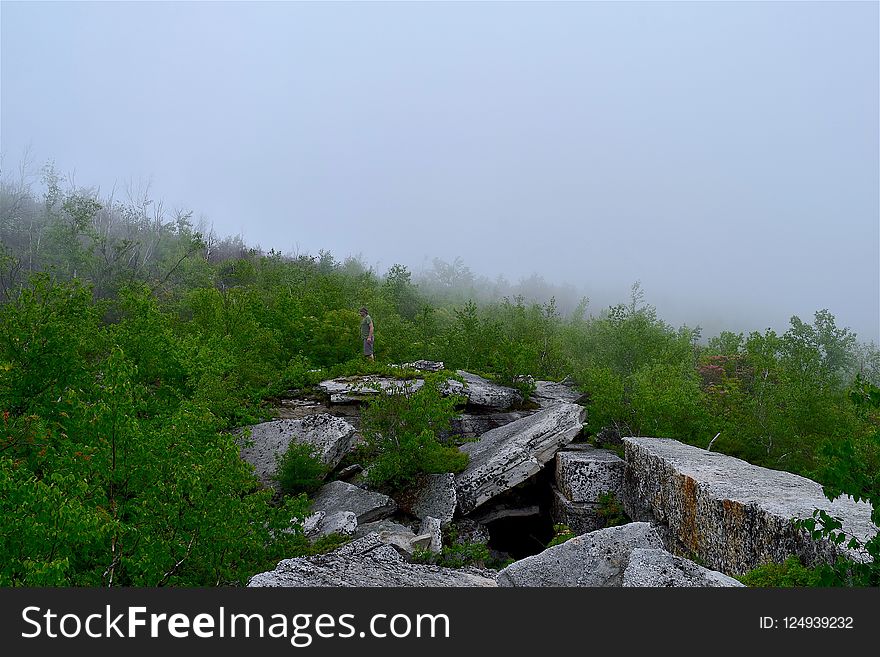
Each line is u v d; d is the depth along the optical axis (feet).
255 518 24.29
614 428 48.98
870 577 16.40
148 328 46.19
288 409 55.47
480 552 33.58
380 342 80.18
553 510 45.57
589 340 90.58
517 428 50.01
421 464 43.04
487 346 79.30
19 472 19.47
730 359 77.97
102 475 21.98
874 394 16.65
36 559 18.04
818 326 99.14
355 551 21.21
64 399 30.32
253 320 73.20
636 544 18.99
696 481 31.19
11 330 32.24
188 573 21.98
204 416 26.20
